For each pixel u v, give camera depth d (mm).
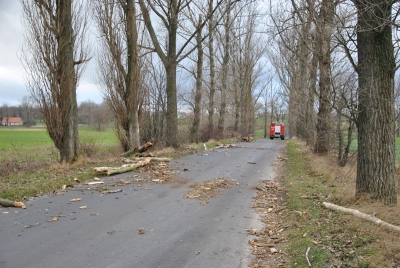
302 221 6137
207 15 19891
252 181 10586
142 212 6922
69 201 7660
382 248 4289
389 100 6215
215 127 30828
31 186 8477
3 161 14844
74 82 13047
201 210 7184
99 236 5477
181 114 30391
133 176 10867
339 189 7883
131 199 7984
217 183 9992
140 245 5125
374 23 5926
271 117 66938
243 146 25516
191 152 18297
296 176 11195
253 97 51781
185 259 4648
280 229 6008
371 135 6332
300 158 16109
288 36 16469
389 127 6277
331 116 13602
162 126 21125
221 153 18969
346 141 14484
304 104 18406
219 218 6641
